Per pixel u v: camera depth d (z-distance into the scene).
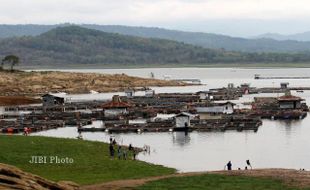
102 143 135.75
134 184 74.81
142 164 112.69
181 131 189.88
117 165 106.31
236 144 156.38
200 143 159.62
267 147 149.12
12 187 57.12
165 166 118.19
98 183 82.50
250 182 76.50
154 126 195.12
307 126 195.12
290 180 77.19
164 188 72.31
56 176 93.19
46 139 127.69
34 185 60.19
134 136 180.12
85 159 110.12
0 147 113.19
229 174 83.81
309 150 142.50
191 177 81.12
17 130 195.50
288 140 161.62
